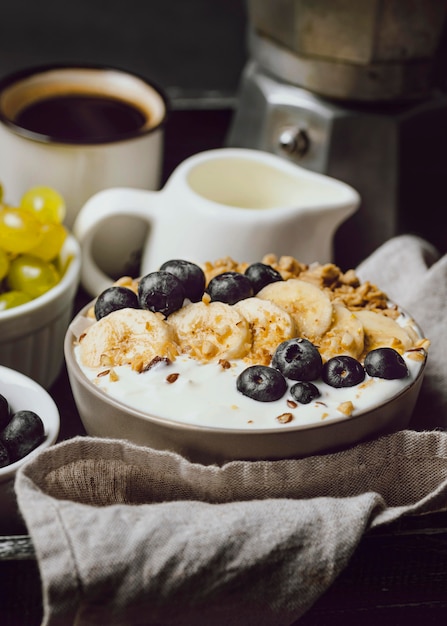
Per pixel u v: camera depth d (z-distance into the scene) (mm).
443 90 731
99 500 513
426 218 746
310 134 722
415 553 503
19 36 1361
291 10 690
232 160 673
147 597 464
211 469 499
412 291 631
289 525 478
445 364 598
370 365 513
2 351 601
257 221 627
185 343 519
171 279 526
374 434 514
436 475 519
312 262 647
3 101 700
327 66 699
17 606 492
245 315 525
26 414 532
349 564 502
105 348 515
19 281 611
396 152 715
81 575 458
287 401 499
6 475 512
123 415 499
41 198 640
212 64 1334
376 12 669
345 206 641
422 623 519
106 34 1390
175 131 806
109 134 701
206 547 468
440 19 681
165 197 656
